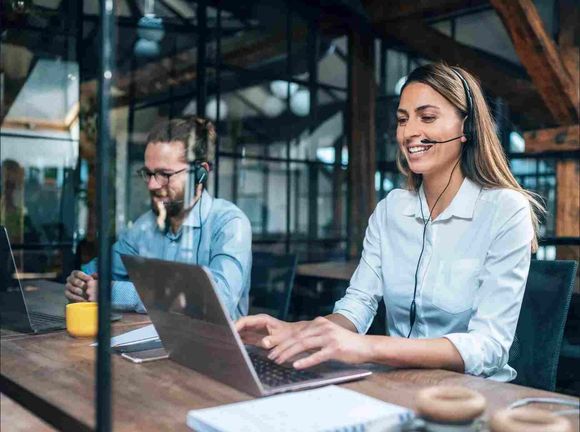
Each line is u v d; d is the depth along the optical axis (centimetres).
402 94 162
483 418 72
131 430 81
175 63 490
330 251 594
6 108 429
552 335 151
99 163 75
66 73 427
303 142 589
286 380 101
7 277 144
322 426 78
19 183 423
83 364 113
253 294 229
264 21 548
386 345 115
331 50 590
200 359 106
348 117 589
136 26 469
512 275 143
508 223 148
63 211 418
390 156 604
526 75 577
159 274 106
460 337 124
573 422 84
